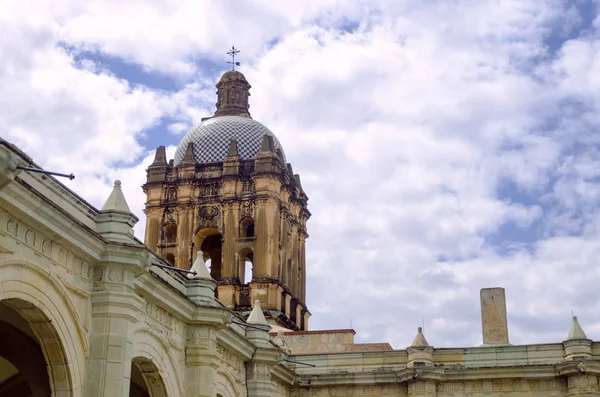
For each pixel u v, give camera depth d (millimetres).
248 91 60906
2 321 27312
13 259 21859
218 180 54344
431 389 42812
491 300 47094
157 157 56188
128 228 26609
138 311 27922
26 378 27516
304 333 49250
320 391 44781
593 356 42312
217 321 32719
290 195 56469
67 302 24375
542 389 42031
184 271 30953
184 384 32188
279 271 52969
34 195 21781
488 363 43531
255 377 38562
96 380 25078
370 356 45281
